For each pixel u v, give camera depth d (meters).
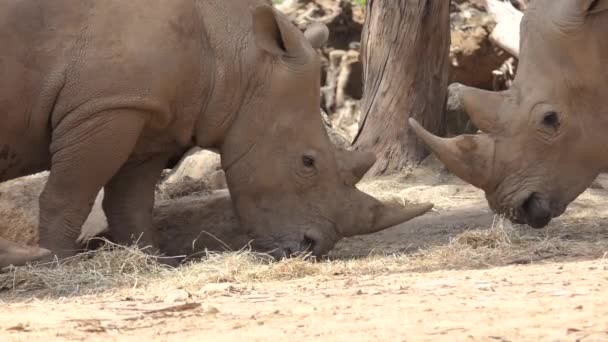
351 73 28.16
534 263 12.44
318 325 8.63
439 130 20.62
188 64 14.23
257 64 14.58
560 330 7.95
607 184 18.73
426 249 14.29
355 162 14.71
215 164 18.97
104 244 15.05
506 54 27.56
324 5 29.22
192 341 8.23
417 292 10.16
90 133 13.80
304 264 12.88
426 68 20.38
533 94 14.10
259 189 14.62
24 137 14.09
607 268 11.16
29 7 13.83
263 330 8.53
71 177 13.97
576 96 14.12
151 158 15.03
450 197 18.27
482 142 14.13
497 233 14.09
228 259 13.48
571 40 13.94
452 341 7.75
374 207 14.66
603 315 8.42
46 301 11.32
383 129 20.33
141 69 13.84
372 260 13.73
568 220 15.67
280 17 14.38
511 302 9.20
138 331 8.74
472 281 10.73
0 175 14.39
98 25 13.85
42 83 13.81
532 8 14.37
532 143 14.09
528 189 14.08
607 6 13.77
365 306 9.45
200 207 15.78
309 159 14.53
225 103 14.55
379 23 20.48
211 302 10.14
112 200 15.06
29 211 15.67
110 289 12.27
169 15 14.12
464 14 28.30
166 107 14.10
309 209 14.52
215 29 14.56
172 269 13.40
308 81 14.59
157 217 15.78
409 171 20.03
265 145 14.61
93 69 13.76
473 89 14.23
